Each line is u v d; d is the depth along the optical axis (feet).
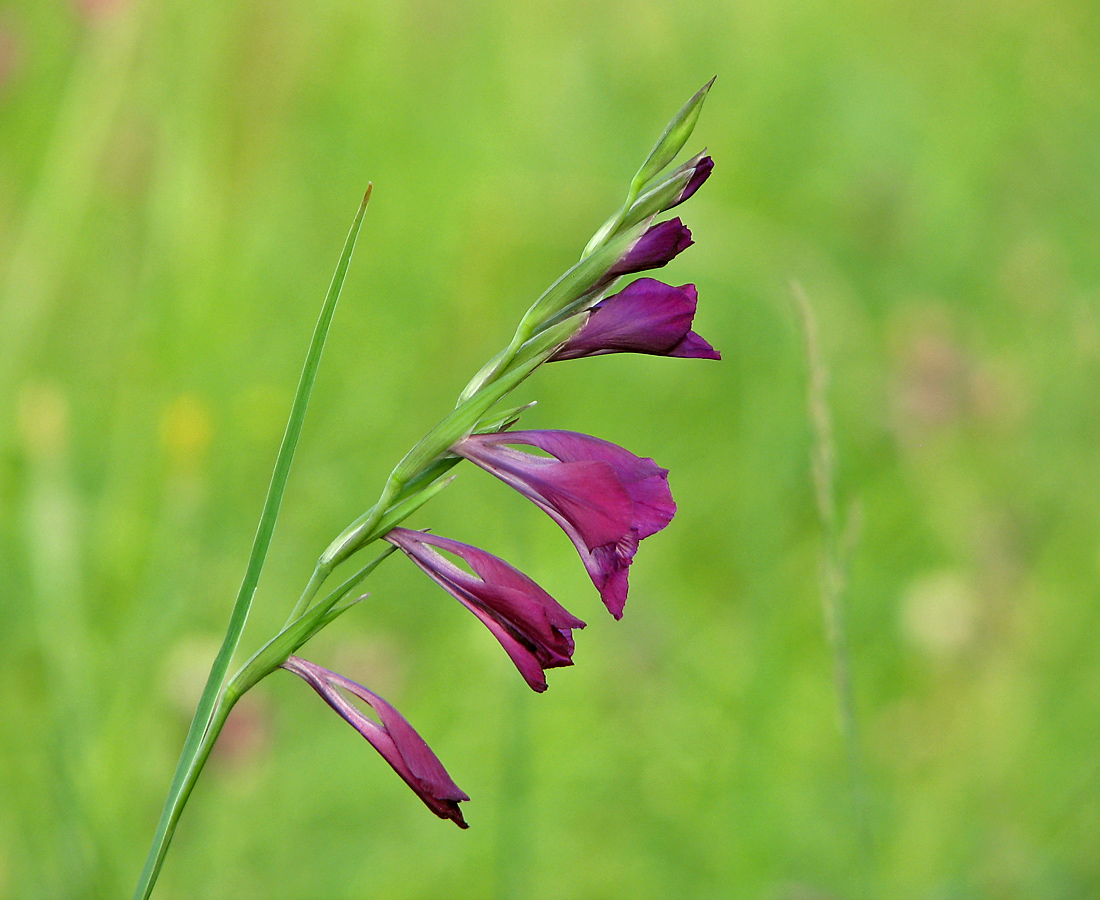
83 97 17.16
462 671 16.42
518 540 15.08
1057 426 21.30
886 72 32.07
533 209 23.47
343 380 20.43
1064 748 16.15
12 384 16.31
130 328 18.69
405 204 24.36
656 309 5.11
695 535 20.21
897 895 14.29
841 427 20.80
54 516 14.06
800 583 18.54
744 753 14.67
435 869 14.26
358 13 25.44
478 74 27.45
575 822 15.12
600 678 16.88
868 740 16.90
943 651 16.70
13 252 18.69
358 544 5.18
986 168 30.27
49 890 11.74
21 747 13.53
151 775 13.41
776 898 13.83
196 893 13.00
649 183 5.38
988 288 26.37
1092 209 28.09
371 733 5.24
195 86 20.11
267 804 13.82
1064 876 14.29
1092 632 17.35
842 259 26.37
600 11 30.32
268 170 21.74
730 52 31.32
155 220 19.34
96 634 14.25
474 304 21.84
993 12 34.55
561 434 5.36
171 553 15.07
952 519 19.26
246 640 15.96
